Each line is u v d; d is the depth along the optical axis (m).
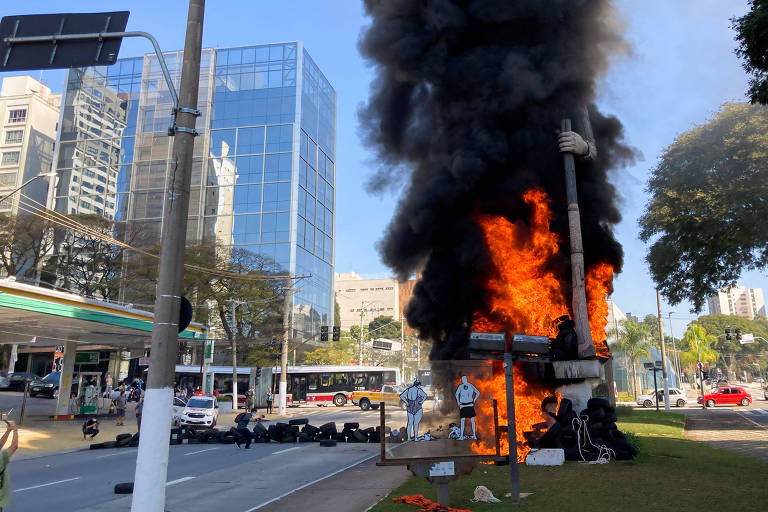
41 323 25.02
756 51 10.37
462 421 7.81
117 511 8.95
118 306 25.41
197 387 45.72
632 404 46.19
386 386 37.47
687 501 7.79
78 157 69.38
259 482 11.65
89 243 49.28
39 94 92.00
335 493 10.08
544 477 10.14
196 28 7.19
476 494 8.34
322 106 78.12
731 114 24.75
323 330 36.50
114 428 25.88
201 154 68.75
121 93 70.62
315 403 43.91
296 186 67.19
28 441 20.16
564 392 13.95
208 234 65.19
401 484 10.45
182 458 15.97
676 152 26.50
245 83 71.25
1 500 6.65
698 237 25.95
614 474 10.20
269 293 51.38
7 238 45.28
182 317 6.58
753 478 9.69
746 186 23.88
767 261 25.22
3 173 86.19
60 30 7.01
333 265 78.00
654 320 76.69
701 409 39.66
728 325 104.94
